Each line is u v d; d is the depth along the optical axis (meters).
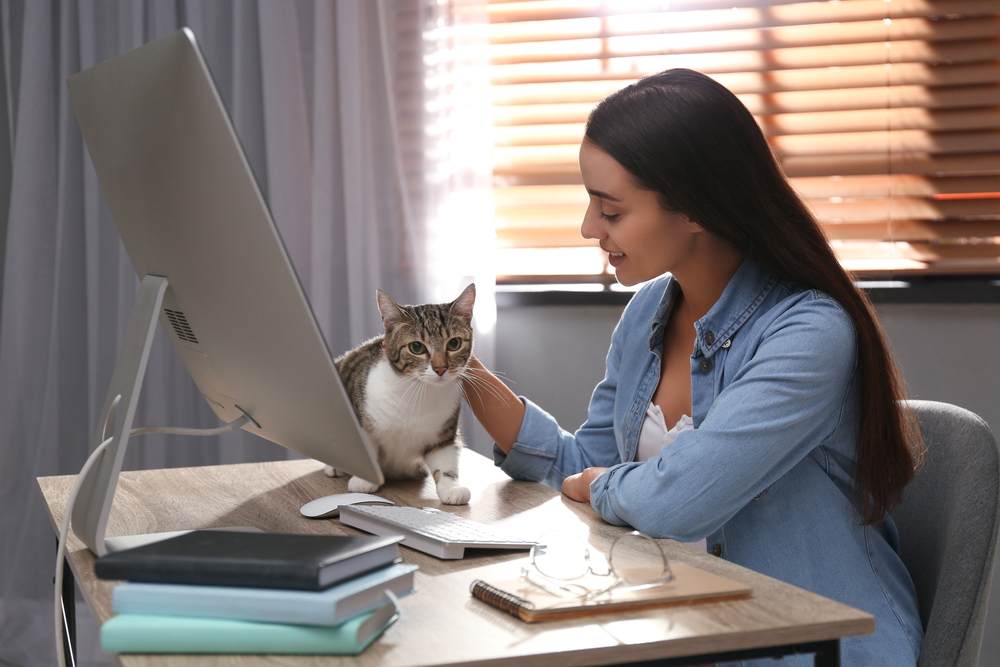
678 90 1.24
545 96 2.62
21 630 2.58
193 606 0.76
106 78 1.01
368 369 1.44
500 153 2.67
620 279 1.35
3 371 2.63
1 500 2.63
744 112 1.25
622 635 0.79
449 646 0.77
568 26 2.60
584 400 2.63
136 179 1.03
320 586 0.75
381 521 1.12
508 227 2.66
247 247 0.92
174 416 2.61
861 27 2.49
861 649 1.15
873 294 2.46
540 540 1.00
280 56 2.56
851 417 1.25
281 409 1.07
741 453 1.13
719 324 1.31
